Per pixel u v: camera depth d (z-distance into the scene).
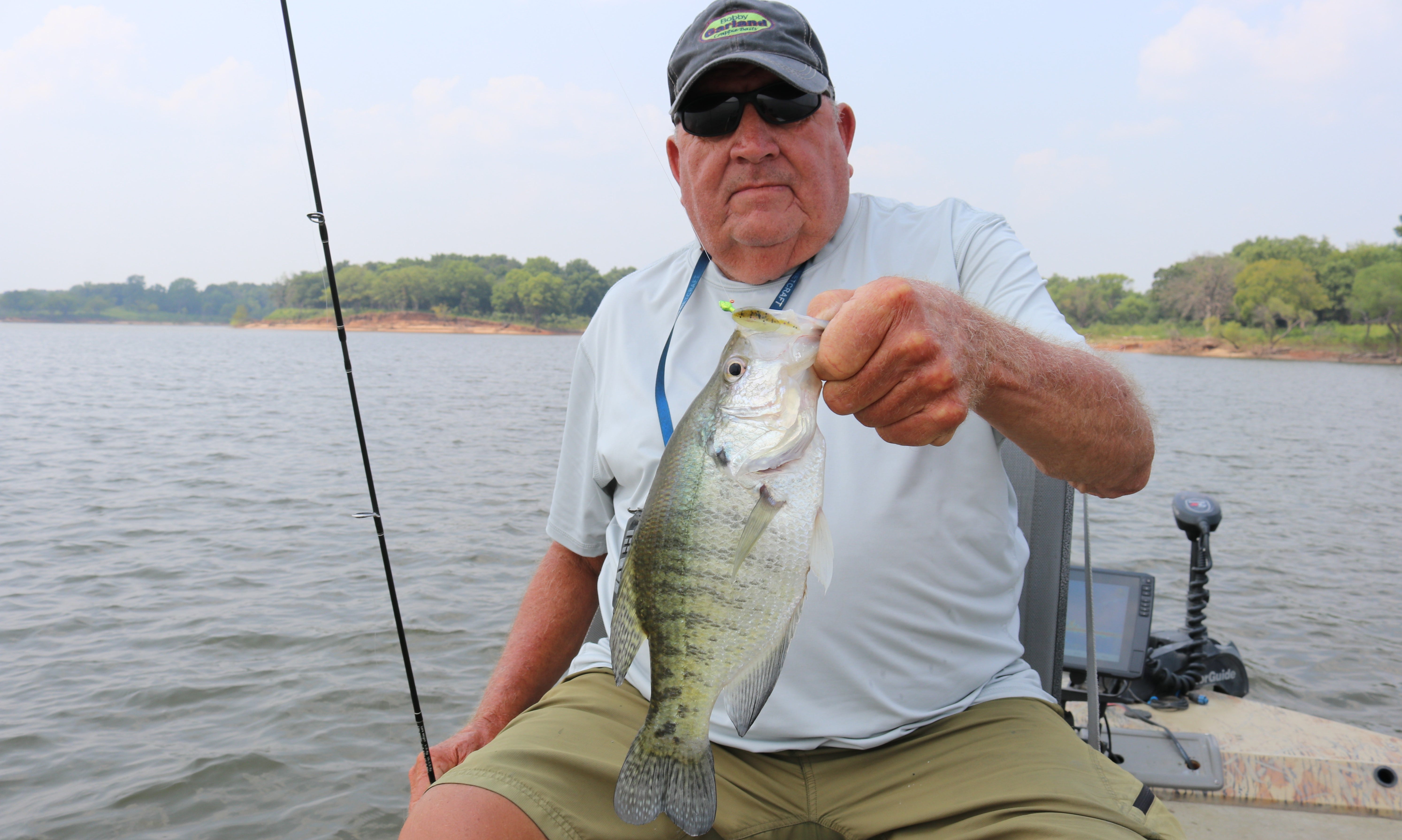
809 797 1.90
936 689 1.94
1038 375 1.45
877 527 1.91
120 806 4.50
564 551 2.62
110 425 21.02
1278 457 20.72
